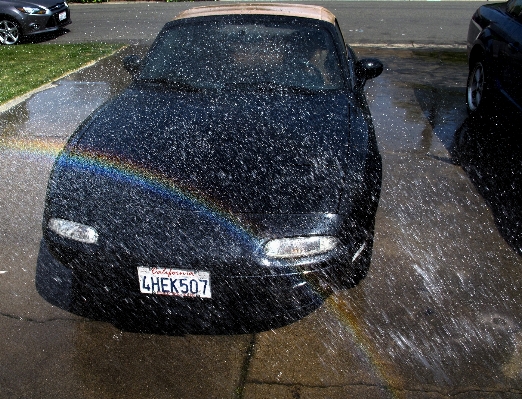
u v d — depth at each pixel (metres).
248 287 2.32
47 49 8.64
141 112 3.19
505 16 5.09
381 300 2.80
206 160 2.70
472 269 3.06
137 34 9.97
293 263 2.30
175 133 2.94
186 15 4.03
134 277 2.35
